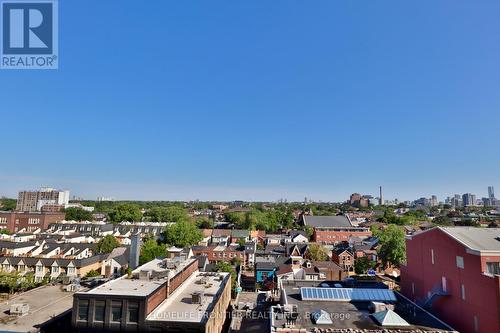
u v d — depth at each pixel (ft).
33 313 160.66
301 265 277.44
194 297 131.85
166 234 411.95
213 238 462.19
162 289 127.54
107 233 480.64
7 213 532.73
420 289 148.36
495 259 108.78
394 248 294.66
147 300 111.65
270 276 277.44
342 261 330.95
